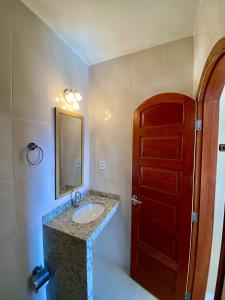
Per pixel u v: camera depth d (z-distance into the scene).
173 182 1.45
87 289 1.23
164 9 1.25
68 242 1.26
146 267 1.69
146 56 1.74
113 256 2.02
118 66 1.88
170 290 1.50
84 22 1.37
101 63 1.98
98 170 2.05
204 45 1.11
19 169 1.16
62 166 1.61
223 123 1.57
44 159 1.39
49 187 1.46
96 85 2.02
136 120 1.71
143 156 1.67
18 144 1.15
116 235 1.98
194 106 1.32
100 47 1.72
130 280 1.80
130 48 1.74
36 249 1.32
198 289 1.40
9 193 1.09
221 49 0.78
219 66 1.00
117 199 1.95
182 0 1.17
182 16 1.32
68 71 1.67
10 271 1.11
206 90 1.24
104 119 1.99
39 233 1.35
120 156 1.92
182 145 1.39
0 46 1.02
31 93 1.25
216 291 0.74
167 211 1.50
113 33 1.51
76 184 1.85
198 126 1.33
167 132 1.48
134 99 1.81
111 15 1.30
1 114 1.03
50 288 1.40
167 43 1.64
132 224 1.80
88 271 1.22
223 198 1.59
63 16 1.31
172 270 1.48
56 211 1.54
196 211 1.36
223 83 1.17
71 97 1.66
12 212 1.12
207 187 1.35
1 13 1.02
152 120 1.58
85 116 1.99
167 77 1.65
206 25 1.04
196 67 1.44
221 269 0.73
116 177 1.95
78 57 1.84
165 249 1.53
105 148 2.00
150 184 1.62
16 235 1.15
